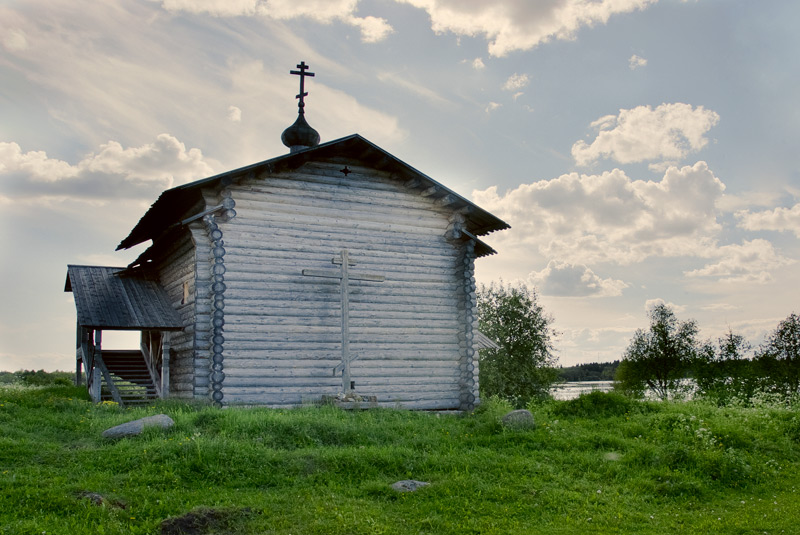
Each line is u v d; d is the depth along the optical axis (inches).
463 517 402.6
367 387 801.6
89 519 361.7
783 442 638.5
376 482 454.9
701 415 742.5
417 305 845.2
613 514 416.2
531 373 1707.7
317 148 781.3
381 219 839.1
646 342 1681.8
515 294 1771.7
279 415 602.2
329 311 790.5
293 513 392.2
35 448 474.3
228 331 741.3
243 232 766.5
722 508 445.7
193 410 668.1
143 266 956.6
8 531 331.9
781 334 1362.0
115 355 964.0
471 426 676.7
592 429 676.7
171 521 362.6
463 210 869.2
